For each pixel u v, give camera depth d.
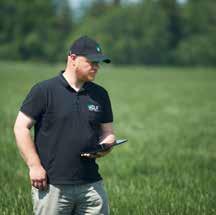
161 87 106.62
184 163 27.28
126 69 193.12
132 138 37.44
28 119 11.62
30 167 11.51
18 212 16.59
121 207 17.44
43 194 11.82
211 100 77.31
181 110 61.62
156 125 46.25
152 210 17.22
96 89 12.03
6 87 92.56
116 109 61.75
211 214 17.20
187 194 19.61
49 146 11.70
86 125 11.74
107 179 22.97
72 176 11.73
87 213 12.06
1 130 38.81
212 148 33.19
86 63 11.57
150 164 26.75
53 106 11.63
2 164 25.89
